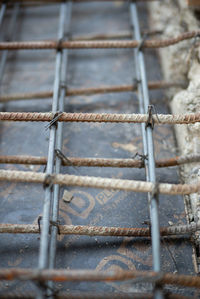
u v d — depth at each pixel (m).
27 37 1.02
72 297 0.65
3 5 1.02
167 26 0.96
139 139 0.85
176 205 0.77
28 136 0.86
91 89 0.88
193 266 0.71
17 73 0.95
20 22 1.05
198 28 0.90
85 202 0.77
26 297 0.65
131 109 0.89
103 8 1.07
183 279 0.63
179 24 0.94
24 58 0.98
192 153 0.78
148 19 1.03
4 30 1.03
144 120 0.72
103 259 0.72
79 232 0.71
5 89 0.92
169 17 0.97
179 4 0.97
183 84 0.87
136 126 0.86
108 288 0.69
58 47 0.87
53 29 1.03
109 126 0.86
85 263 0.72
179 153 0.83
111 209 0.77
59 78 0.83
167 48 0.93
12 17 1.05
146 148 0.77
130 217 0.76
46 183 0.67
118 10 1.06
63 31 0.94
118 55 0.97
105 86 0.88
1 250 0.73
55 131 0.73
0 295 0.64
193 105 0.80
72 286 0.69
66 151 0.83
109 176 0.80
